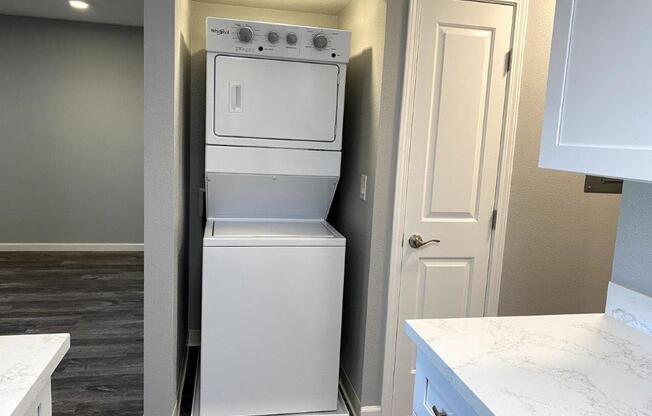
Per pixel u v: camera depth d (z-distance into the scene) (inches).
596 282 105.7
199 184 117.0
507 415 36.6
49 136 206.8
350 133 106.2
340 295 92.5
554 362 45.6
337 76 93.2
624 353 48.1
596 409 37.9
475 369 43.6
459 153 92.4
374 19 90.0
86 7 178.5
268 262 88.7
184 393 104.0
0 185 206.7
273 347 91.1
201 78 113.0
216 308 88.0
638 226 56.5
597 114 41.5
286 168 93.8
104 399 101.6
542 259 102.0
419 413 52.2
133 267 195.5
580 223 102.3
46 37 200.4
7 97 201.3
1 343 45.4
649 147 35.9
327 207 105.7
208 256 86.5
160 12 77.4
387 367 93.8
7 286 168.7
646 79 36.2
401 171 89.0
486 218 96.1
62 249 215.2
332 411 95.7
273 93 91.1
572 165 44.9
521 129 96.0
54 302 155.3
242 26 87.6
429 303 96.0
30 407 39.6
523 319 56.2
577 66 44.2
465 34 89.0
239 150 91.7
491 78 91.4
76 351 122.4
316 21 117.1
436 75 89.0
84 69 205.3
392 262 91.1
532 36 93.1
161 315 84.4
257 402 92.0
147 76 78.5
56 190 211.0
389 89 86.9
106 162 212.8
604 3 40.6
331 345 93.5
